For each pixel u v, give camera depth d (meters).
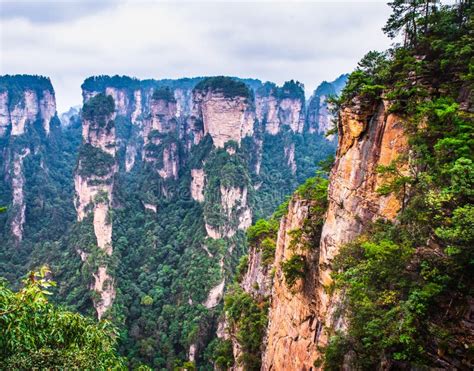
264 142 148.25
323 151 159.25
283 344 25.31
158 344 61.03
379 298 13.12
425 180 13.81
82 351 12.77
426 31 20.16
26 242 99.75
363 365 13.93
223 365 39.56
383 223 16.84
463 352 10.90
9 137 130.25
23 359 11.44
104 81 185.62
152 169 114.31
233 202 87.12
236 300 41.09
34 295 11.53
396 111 17.75
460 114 14.27
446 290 12.00
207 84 101.75
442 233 11.32
